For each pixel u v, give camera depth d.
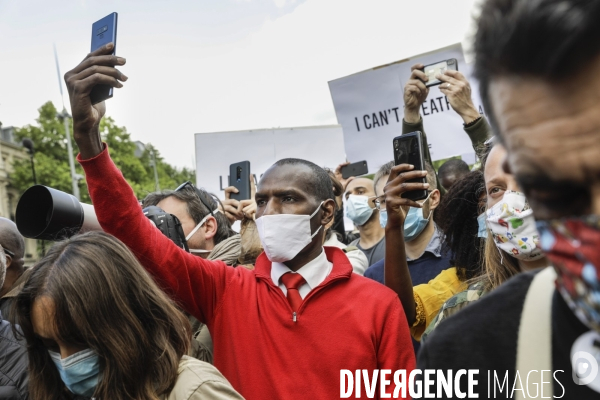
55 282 1.51
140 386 1.50
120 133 31.92
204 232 2.91
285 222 2.11
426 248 2.93
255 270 2.19
